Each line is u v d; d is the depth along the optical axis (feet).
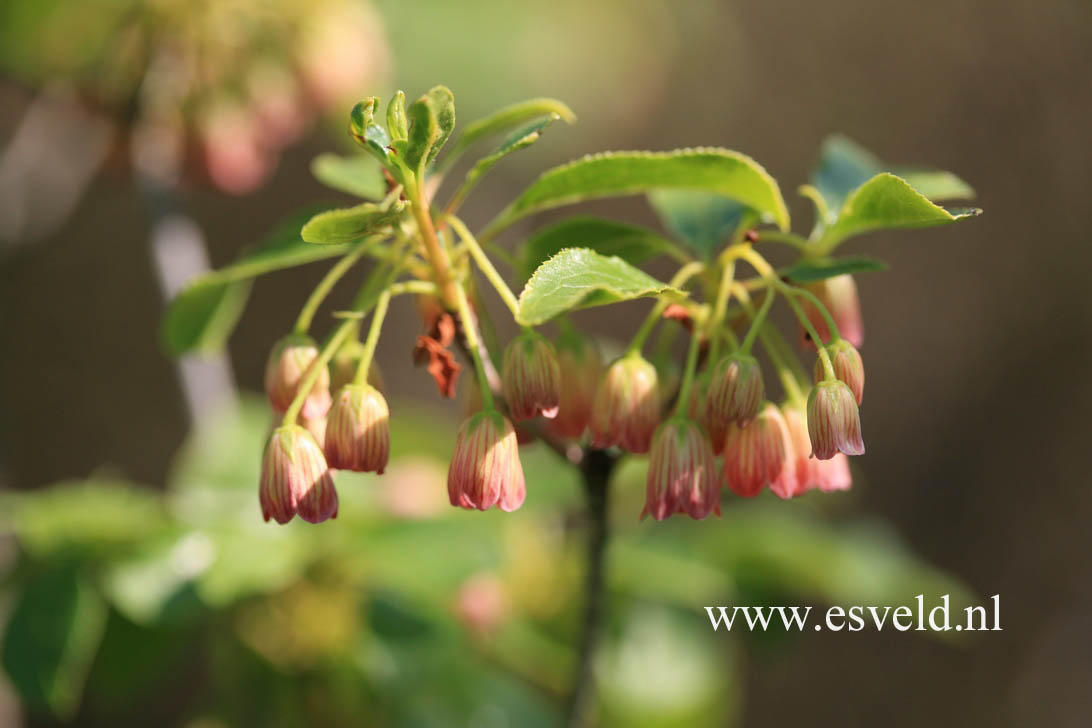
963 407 4.22
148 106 1.69
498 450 1.29
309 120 1.74
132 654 1.57
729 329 1.34
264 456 1.29
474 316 1.35
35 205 1.98
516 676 1.72
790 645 1.69
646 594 1.68
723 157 1.33
